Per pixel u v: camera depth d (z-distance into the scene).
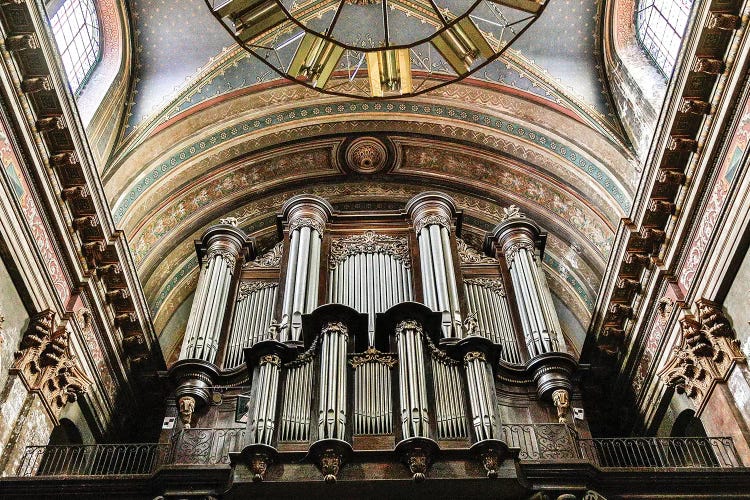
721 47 11.74
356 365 11.84
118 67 16.52
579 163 17.34
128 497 11.01
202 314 14.80
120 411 15.36
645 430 14.73
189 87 17.33
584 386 16.25
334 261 16.20
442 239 16.23
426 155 19.80
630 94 16.27
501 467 10.57
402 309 12.55
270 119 18.69
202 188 18.64
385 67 12.78
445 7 17.19
